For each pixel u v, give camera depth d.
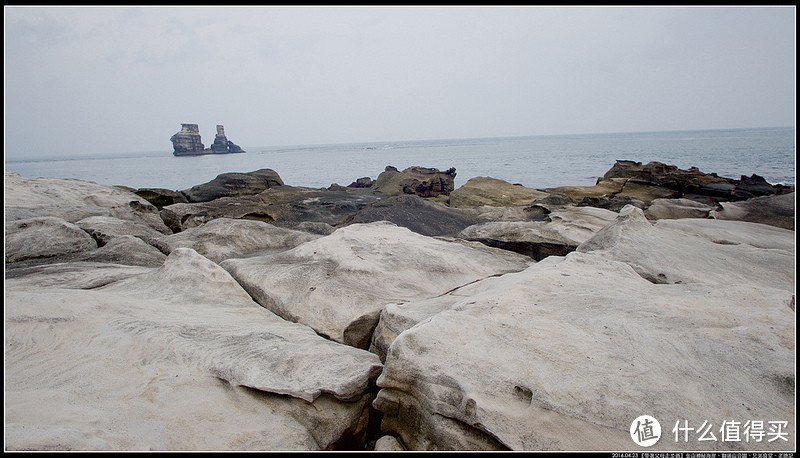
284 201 17.70
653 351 3.47
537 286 4.70
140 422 3.44
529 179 38.28
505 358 3.54
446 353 3.67
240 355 4.36
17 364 4.25
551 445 3.01
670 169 21.02
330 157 103.94
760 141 93.75
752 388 3.09
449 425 3.38
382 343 4.80
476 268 6.68
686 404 3.02
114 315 5.14
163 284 6.27
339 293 5.68
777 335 3.48
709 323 3.73
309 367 4.13
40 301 5.19
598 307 4.17
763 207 10.60
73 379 3.99
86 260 7.95
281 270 6.41
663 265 6.14
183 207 15.17
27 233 9.12
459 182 40.00
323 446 3.72
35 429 2.93
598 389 3.18
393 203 14.45
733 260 6.35
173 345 4.55
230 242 8.95
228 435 3.49
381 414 4.18
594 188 20.62
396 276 6.21
